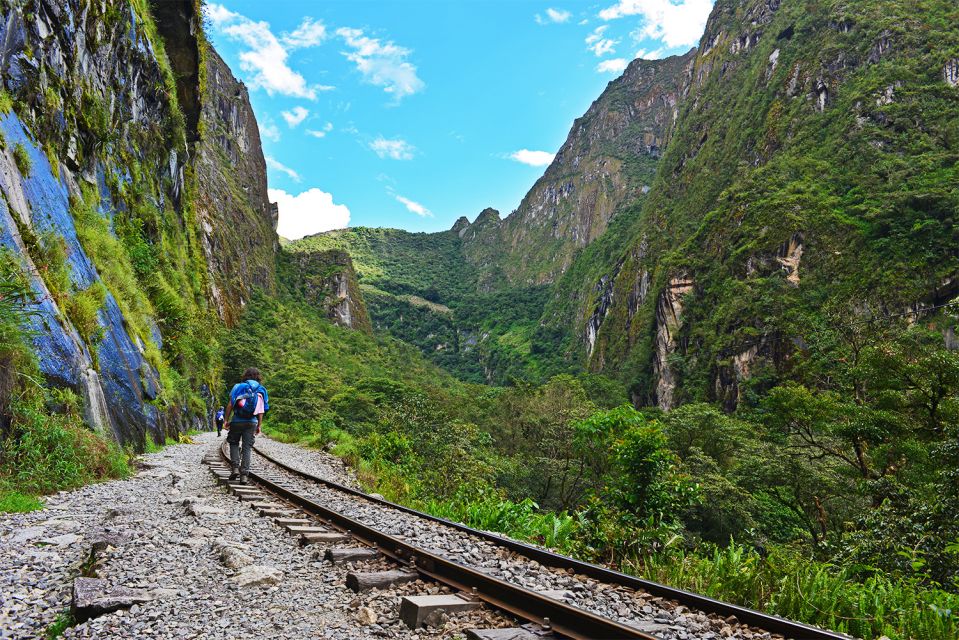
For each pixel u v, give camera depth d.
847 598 4.29
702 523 26.80
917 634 3.86
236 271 118.19
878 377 21.14
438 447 24.06
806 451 29.08
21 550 4.65
